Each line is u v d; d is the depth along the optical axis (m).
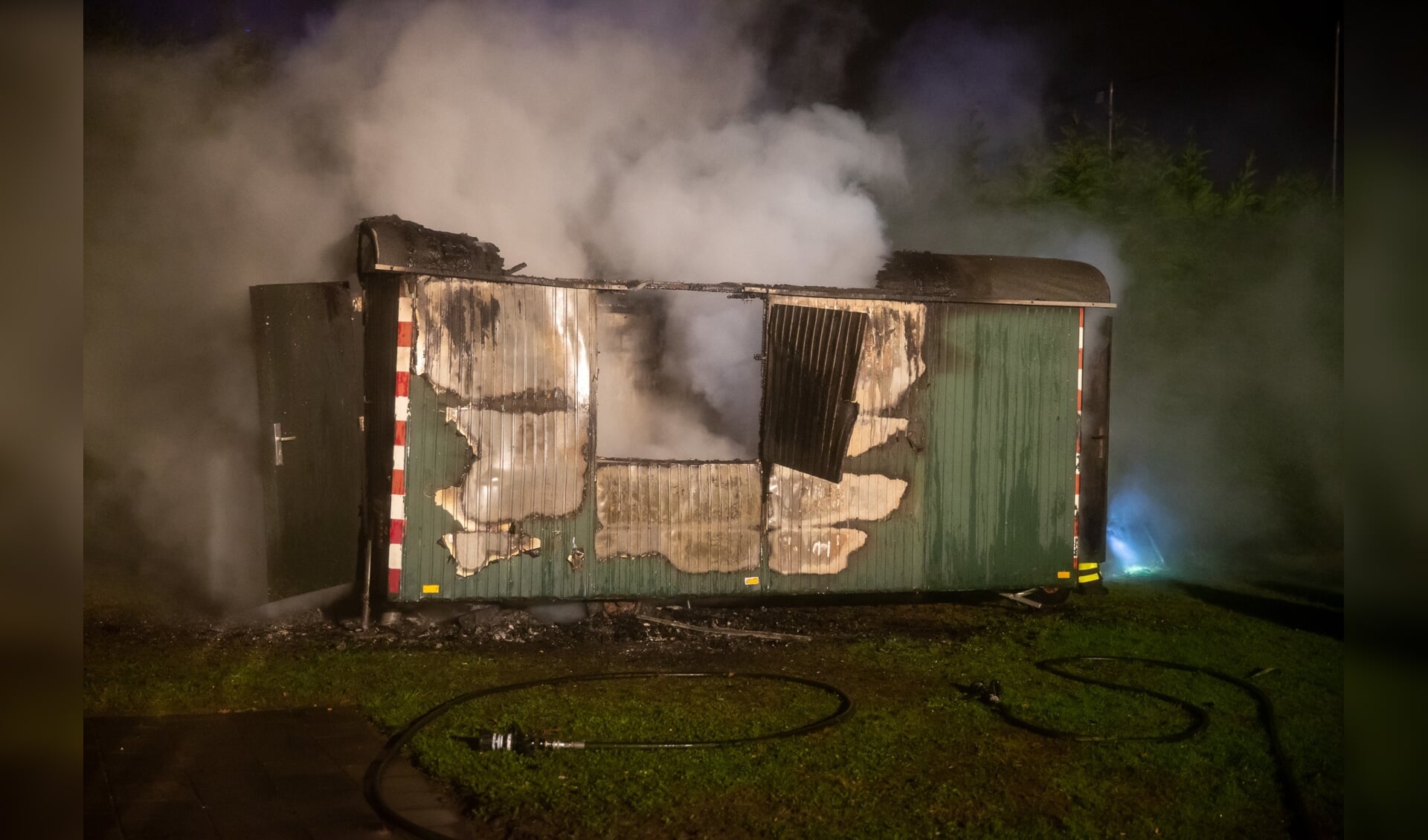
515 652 6.47
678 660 6.43
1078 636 7.22
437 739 4.81
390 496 6.64
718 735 5.01
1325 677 6.37
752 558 7.23
